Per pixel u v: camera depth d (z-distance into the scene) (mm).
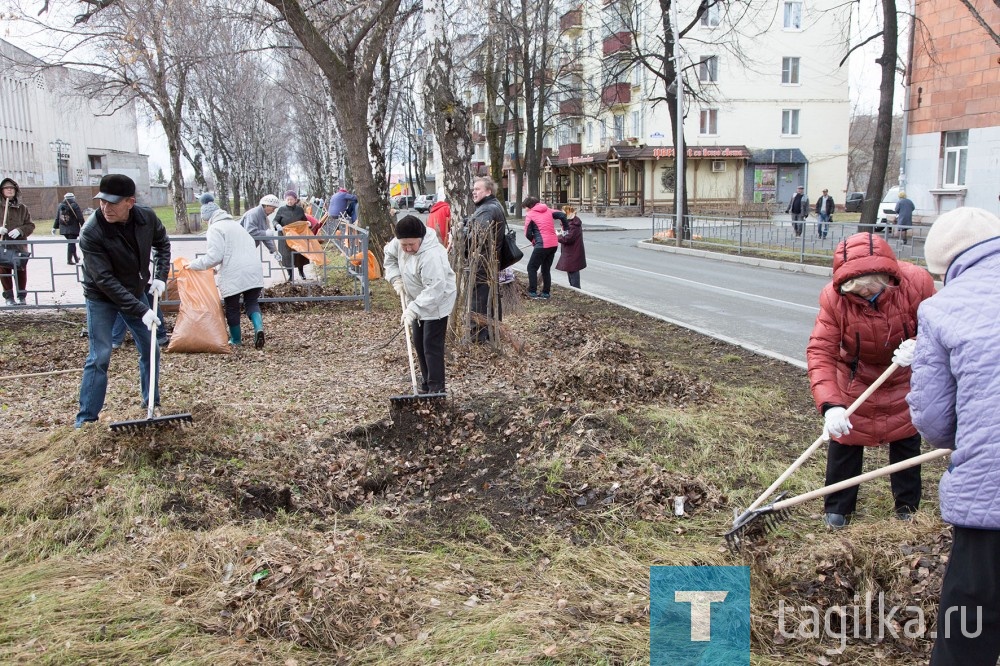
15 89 52438
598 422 5586
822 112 44438
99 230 5504
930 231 2799
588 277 17500
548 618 3381
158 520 4203
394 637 3260
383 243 15844
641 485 4719
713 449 5453
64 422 5934
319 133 42219
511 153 59312
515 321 10656
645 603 3557
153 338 5574
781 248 21062
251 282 8984
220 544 3844
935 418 2611
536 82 40312
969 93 22297
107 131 71812
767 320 11602
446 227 10133
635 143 45062
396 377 7438
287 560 3670
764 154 44062
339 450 5469
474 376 7438
